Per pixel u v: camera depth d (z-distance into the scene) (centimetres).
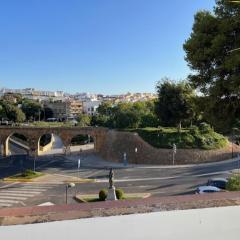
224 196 483
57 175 7231
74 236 389
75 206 435
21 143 13212
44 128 10788
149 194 5238
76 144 13675
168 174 6988
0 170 8088
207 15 2094
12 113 16088
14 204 4822
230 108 2083
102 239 390
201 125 9088
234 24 1947
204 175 6638
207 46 2089
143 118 10712
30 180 6650
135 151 8488
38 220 390
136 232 402
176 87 8688
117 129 9819
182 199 468
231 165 7612
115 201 457
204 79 2144
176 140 8675
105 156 9681
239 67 1911
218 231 436
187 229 423
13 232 376
